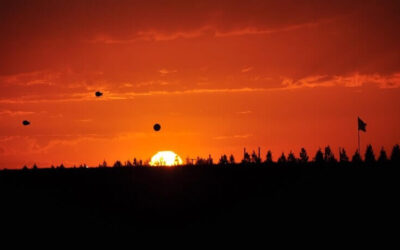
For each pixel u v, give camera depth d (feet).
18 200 239.91
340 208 213.46
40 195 249.96
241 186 262.67
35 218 210.59
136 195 252.01
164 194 252.21
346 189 243.19
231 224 198.59
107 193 255.91
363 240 170.40
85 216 214.90
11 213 218.38
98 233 188.85
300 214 207.41
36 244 173.99
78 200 241.96
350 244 166.09
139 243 175.22
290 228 187.93
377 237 173.88
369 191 237.45
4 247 171.32
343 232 180.34
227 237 179.83
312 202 225.35
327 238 173.47
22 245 173.37
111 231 191.62
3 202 236.02
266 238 176.45
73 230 193.77
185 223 203.62
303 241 171.01
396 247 162.71
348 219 197.36
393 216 199.41
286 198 235.40
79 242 177.06
